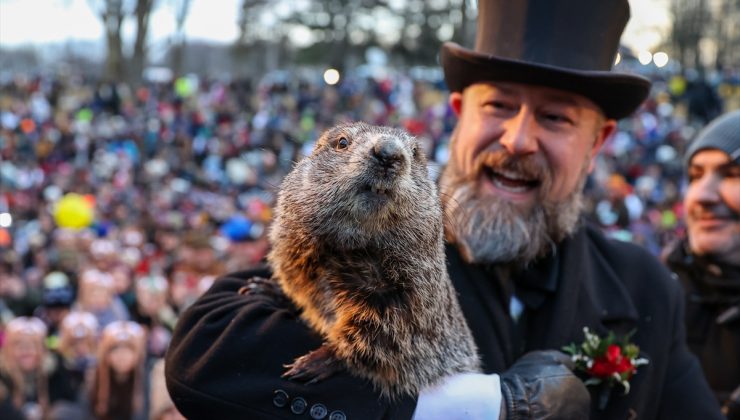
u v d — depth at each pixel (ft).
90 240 37.17
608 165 68.13
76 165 78.95
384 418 8.28
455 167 10.62
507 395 8.59
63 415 20.38
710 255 12.89
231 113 107.45
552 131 9.98
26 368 20.67
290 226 8.93
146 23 129.39
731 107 109.29
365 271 8.45
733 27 177.68
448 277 9.22
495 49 10.38
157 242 44.62
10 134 88.58
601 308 10.20
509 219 9.89
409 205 8.48
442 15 178.81
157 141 91.45
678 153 80.89
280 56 207.72
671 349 10.60
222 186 68.49
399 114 107.34
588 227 11.34
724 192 12.79
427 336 8.48
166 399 18.66
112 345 19.90
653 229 41.68
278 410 8.20
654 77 116.37
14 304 28.30
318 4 197.47
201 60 265.75
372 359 8.27
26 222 56.03
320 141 9.57
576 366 9.51
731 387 12.71
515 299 10.07
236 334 8.47
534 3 10.10
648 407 10.08
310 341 8.59
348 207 8.41
